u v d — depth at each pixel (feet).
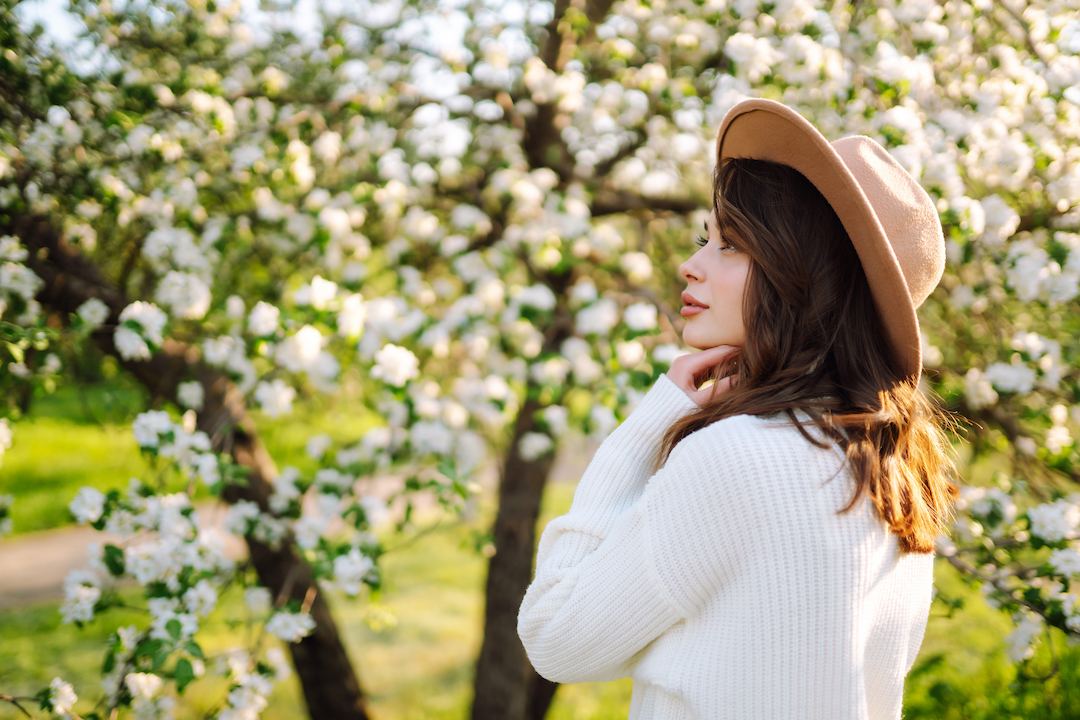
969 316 6.61
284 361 6.23
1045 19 6.38
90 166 6.61
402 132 8.79
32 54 6.42
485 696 9.80
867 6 6.61
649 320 6.66
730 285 2.85
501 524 9.92
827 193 2.57
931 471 2.93
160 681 5.42
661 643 2.64
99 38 7.02
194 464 5.95
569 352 7.45
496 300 7.69
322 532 6.56
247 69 8.68
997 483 6.07
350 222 7.59
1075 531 5.17
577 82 7.96
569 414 8.09
